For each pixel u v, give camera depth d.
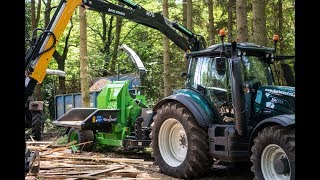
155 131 6.69
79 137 8.80
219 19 16.44
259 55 6.32
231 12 13.97
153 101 16.27
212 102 6.23
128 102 8.66
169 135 6.63
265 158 5.11
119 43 21.84
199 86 6.47
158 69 17.92
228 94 6.01
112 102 8.70
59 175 5.62
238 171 6.68
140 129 7.94
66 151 8.50
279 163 4.91
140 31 22.56
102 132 8.83
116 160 7.16
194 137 6.00
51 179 5.43
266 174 5.09
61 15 6.33
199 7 16.38
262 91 5.86
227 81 6.03
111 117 8.41
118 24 21.42
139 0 21.39
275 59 6.39
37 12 19.61
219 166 7.12
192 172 6.04
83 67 10.41
